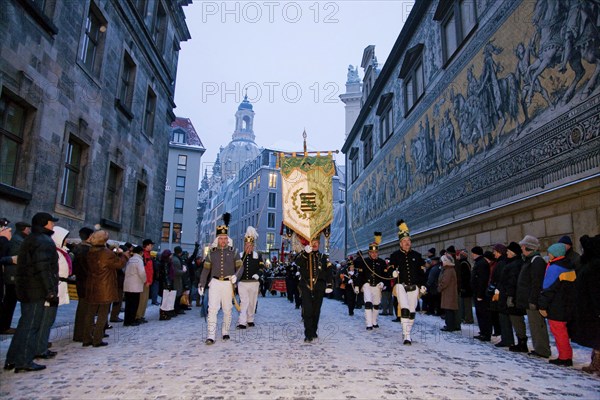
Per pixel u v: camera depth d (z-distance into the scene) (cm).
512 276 673
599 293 494
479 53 1345
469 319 1069
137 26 1725
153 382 437
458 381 457
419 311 1411
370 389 418
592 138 814
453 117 1552
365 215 3166
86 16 1293
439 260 1302
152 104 2050
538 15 1019
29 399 373
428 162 1820
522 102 1082
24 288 492
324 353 615
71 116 1209
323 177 912
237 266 768
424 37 1941
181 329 874
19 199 973
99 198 1413
